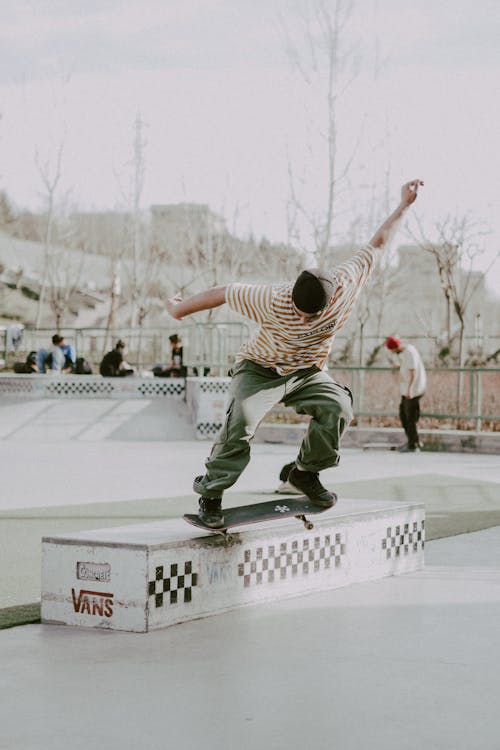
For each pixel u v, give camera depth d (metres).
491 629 4.58
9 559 6.37
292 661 4.02
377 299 30.19
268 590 5.16
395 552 5.98
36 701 3.47
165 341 26.14
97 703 3.45
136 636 4.43
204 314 29.56
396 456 14.95
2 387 20.02
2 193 49.81
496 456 15.05
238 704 3.44
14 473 11.88
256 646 4.26
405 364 15.53
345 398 4.87
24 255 50.62
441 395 18.44
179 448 16.02
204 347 20.45
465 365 24.81
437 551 6.79
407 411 15.60
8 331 26.62
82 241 47.59
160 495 9.76
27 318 49.19
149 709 3.38
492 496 9.95
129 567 4.50
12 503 9.11
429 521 8.20
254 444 17.08
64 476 11.56
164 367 20.91
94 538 4.64
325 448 4.89
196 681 3.73
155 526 5.14
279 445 16.91
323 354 4.80
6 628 4.60
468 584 5.66
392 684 3.70
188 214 37.12
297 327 4.51
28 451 15.25
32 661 4.00
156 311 38.38
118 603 4.53
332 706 3.42
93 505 8.98
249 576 5.04
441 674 3.83
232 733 3.14
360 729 3.18
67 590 4.66
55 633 4.50
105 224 45.47
